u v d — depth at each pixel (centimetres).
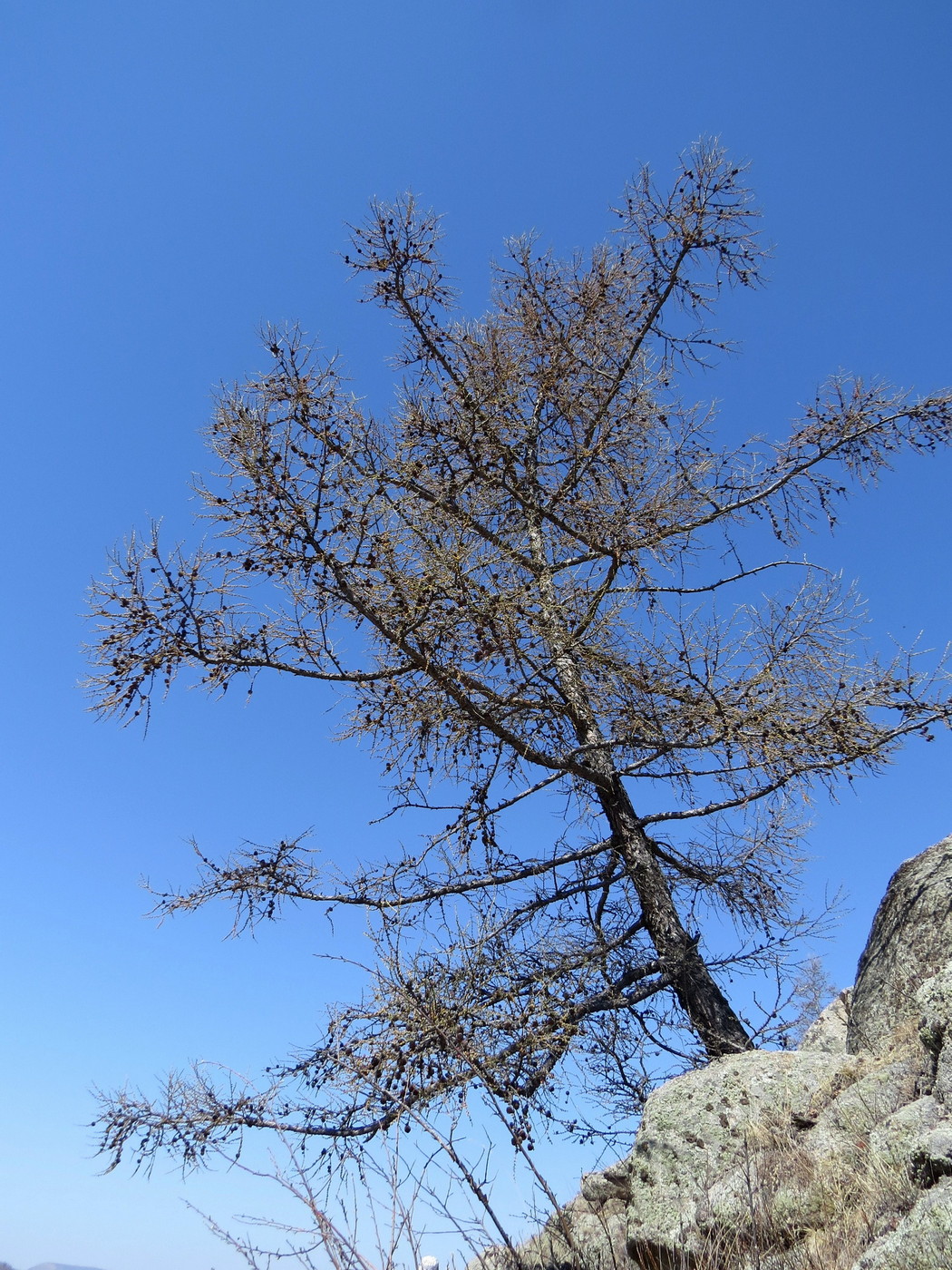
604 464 862
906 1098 453
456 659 725
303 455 680
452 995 676
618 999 791
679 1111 558
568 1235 379
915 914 604
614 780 895
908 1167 360
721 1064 592
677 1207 495
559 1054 699
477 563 746
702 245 948
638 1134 568
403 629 695
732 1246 435
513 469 833
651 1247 485
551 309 988
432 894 820
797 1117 507
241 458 675
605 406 911
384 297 955
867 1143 437
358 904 806
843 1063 536
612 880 884
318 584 685
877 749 678
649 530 807
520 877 848
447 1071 647
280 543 677
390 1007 673
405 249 937
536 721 810
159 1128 698
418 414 816
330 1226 295
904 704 678
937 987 424
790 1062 569
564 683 866
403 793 840
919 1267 291
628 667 729
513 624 706
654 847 898
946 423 835
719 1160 512
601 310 982
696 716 715
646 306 982
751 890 898
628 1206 530
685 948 822
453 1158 340
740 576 907
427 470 823
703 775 813
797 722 689
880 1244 316
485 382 885
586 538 829
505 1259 364
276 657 714
